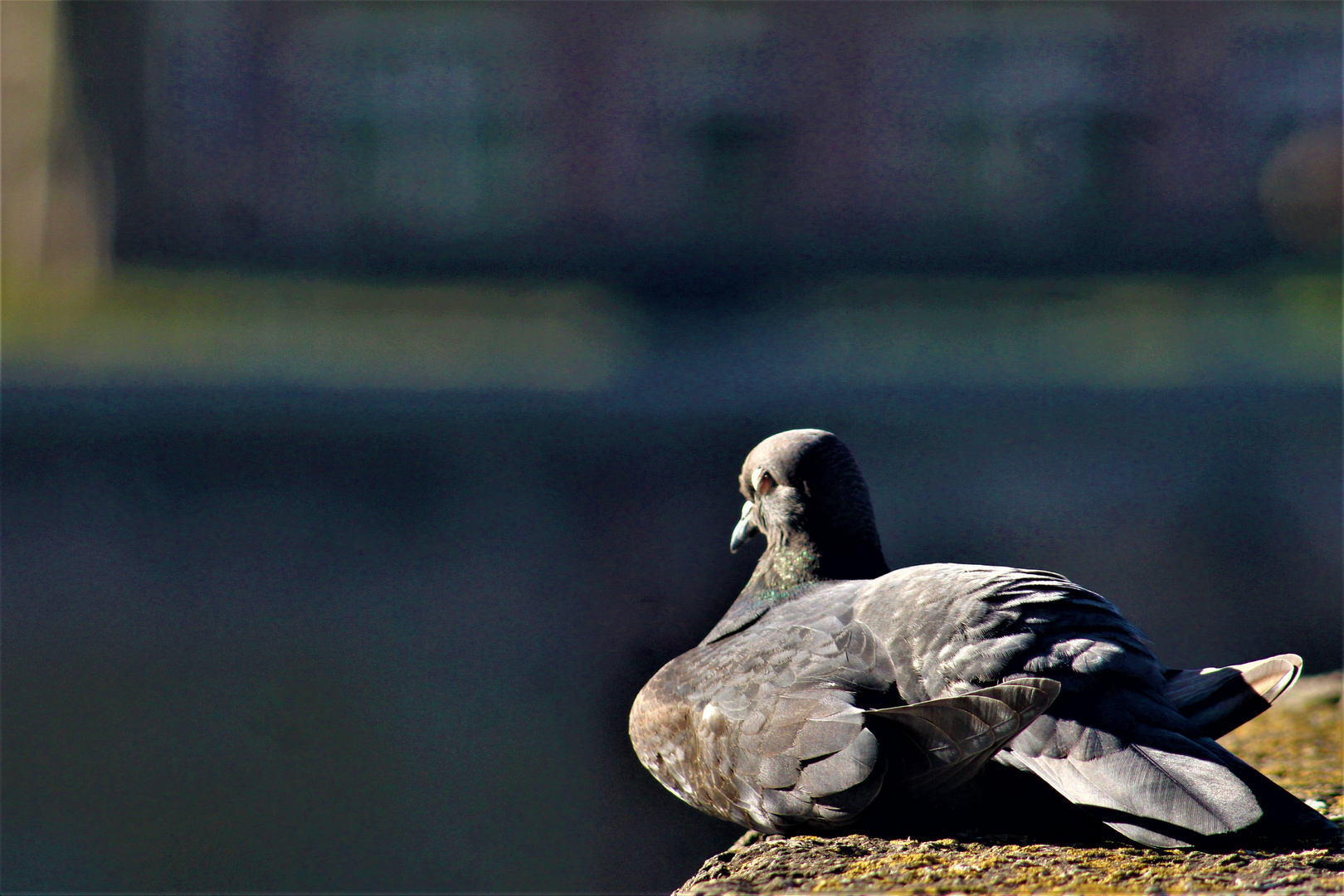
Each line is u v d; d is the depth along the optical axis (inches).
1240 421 712.4
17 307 1111.0
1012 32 1282.0
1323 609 469.7
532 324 1138.7
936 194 1295.5
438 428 693.9
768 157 1299.2
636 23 1288.1
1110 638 137.7
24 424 684.1
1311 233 1279.5
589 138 1299.2
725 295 1250.0
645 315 1198.3
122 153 1283.2
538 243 1301.7
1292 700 237.0
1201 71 1282.0
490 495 666.8
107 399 705.6
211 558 577.0
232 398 711.7
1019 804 144.9
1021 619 139.3
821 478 177.9
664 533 592.4
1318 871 134.0
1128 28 1278.3
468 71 1301.7
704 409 729.0
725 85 1291.8
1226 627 452.4
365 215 1309.1
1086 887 133.8
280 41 1289.4
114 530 627.2
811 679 148.2
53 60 1266.0
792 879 140.3
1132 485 647.8
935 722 130.9
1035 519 606.5
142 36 1279.5
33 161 1262.3
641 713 170.9
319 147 1300.4
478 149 1309.1
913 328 1101.1
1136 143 1289.4
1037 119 1282.0
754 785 148.2
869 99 1289.4
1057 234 1286.9
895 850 147.7
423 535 599.8
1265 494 633.0
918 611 145.4
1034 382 807.1
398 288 1242.6
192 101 1286.9
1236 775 126.4
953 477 661.9
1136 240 1286.9
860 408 747.4
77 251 1274.6
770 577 181.0
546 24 1291.8
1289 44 1277.1
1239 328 1021.2
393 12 1289.4
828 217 1295.5
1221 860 138.8
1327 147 1277.1
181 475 674.8
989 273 1272.1
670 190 1300.4
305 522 628.7
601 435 707.4
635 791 323.0
